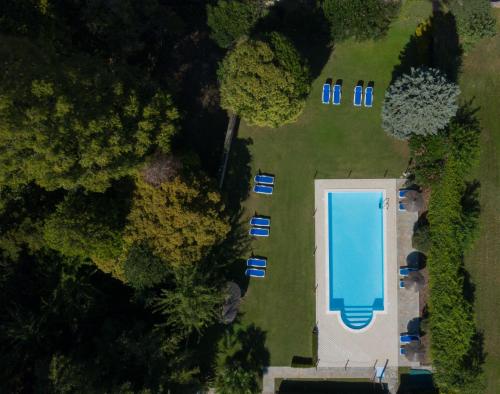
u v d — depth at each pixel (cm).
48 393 2905
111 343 3188
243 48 3067
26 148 2689
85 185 2942
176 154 3334
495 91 3681
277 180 3703
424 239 3500
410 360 3638
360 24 3391
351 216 3722
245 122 3678
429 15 3675
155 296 3319
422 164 3472
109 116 2805
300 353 3706
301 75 3209
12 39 2742
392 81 3712
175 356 3272
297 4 3603
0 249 3219
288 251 3709
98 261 3225
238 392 3344
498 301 3662
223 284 3406
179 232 3062
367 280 3728
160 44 3741
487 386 3641
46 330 3253
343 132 3709
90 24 3195
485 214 3669
